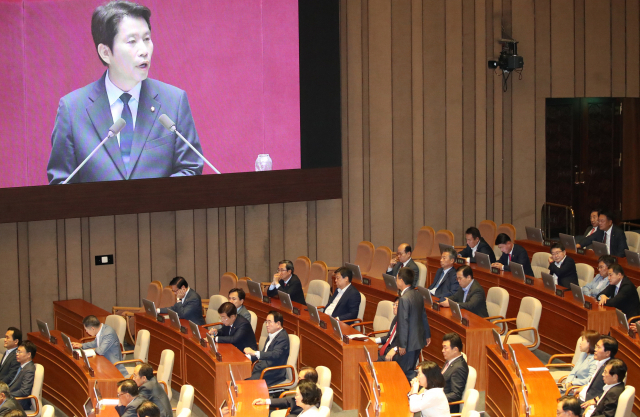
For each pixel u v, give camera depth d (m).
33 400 17.33
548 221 34.12
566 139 34.62
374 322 20.62
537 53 33.09
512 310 22.84
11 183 22.92
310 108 27.61
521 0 32.66
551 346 21.19
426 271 25.41
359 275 24.11
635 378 17.19
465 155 32.28
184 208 25.48
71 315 23.94
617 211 35.59
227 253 27.91
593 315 19.45
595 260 25.17
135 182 24.58
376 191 30.81
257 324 22.80
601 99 34.97
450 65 31.66
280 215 28.77
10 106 22.72
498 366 16.78
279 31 26.66
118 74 24.11
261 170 26.77
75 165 23.73
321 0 27.47
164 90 24.86
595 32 33.69
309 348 20.20
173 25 24.81
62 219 25.14
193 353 19.09
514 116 32.97
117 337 19.30
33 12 22.81
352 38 30.03
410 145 31.30
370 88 30.44
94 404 15.52
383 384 15.43
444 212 32.06
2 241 24.30
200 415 18.56
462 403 14.97
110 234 25.89
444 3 31.42
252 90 26.33
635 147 35.47
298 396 13.27
